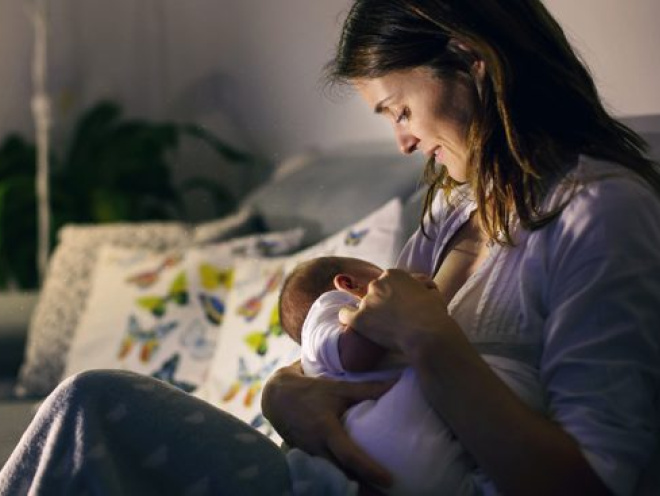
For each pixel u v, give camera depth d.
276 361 1.92
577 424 1.05
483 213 1.19
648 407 1.07
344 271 1.39
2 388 2.51
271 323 2.00
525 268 1.15
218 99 3.33
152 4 3.56
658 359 1.08
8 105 3.59
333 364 1.21
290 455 1.16
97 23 3.67
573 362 1.07
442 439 1.10
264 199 2.58
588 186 1.12
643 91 1.84
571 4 2.02
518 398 1.07
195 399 1.16
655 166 1.30
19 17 3.59
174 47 3.51
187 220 3.44
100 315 2.34
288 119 2.98
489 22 1.17
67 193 3.46
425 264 1.44
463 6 1.17
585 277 1.09
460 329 1.10
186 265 2.34
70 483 1.10
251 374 1.95
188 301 2.27
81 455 1.10
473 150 1.18
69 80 3.66
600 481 1.04
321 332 1.23
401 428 1.11
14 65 3.59
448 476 1.10
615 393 1.05
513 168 1.17
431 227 1.44
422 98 1.21
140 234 2.65
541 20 1.21
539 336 1.14
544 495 1.04
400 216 1.93
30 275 3.41
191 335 2.21
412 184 2.15
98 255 2.59
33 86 3.61
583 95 1.20
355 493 1.09
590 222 1.10
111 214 3.34
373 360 1.19
